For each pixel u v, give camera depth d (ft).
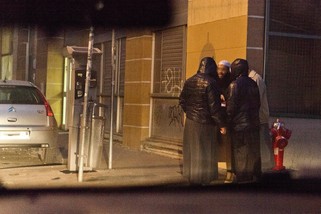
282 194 34.53
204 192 34.78
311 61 41.11
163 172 40.06
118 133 56.54
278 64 40.42
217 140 36.91
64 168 41.27
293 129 40.47
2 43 85.56
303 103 40.96
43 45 69.67
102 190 35.01
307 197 33.83
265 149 37.19
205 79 34.96
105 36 58.49
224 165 40.96
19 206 30.83
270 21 40.14
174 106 47.80
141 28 51.29
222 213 29.66
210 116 35.27
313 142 40.68
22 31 73.00
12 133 41.39
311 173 39.60
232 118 35.09
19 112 41.81
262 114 36.86
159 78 50.49
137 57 51.90
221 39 41.45
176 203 31.86
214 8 42.14
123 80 55.83
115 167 41.96
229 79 37.60
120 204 31.50
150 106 51.44
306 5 40.83
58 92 69.36
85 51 38.65
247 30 39.27
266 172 37.22
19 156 48.47
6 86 42.75
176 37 47.80
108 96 59.06
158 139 49.96
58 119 69.36
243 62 35.50
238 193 34.65
